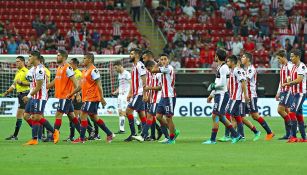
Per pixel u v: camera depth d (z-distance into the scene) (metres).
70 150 33.34
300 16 85.06
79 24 82.12
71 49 78.06
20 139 42.03
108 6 86.00
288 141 38.72
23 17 82.50
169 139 38.25
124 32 82.75
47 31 79.88
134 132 40.03
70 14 83.94
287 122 41.00
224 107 37.44
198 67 76.38
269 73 68.81
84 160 29.14
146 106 41.97
